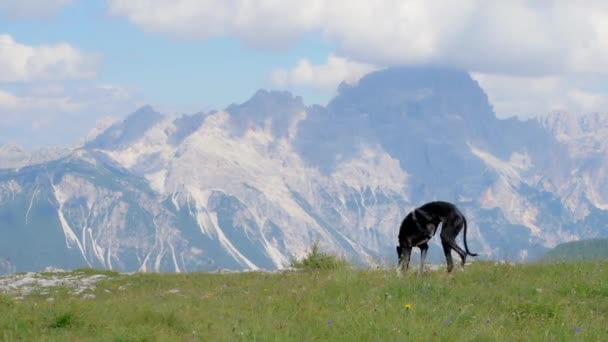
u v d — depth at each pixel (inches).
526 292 657.0
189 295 786.2
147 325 536.4
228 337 490.9
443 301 617.3
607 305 600.7
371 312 559.8
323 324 525.7
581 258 897.5
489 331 492.4
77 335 522.3
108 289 950.4
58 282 1011.9
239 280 949.8
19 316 582.6
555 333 495.8
